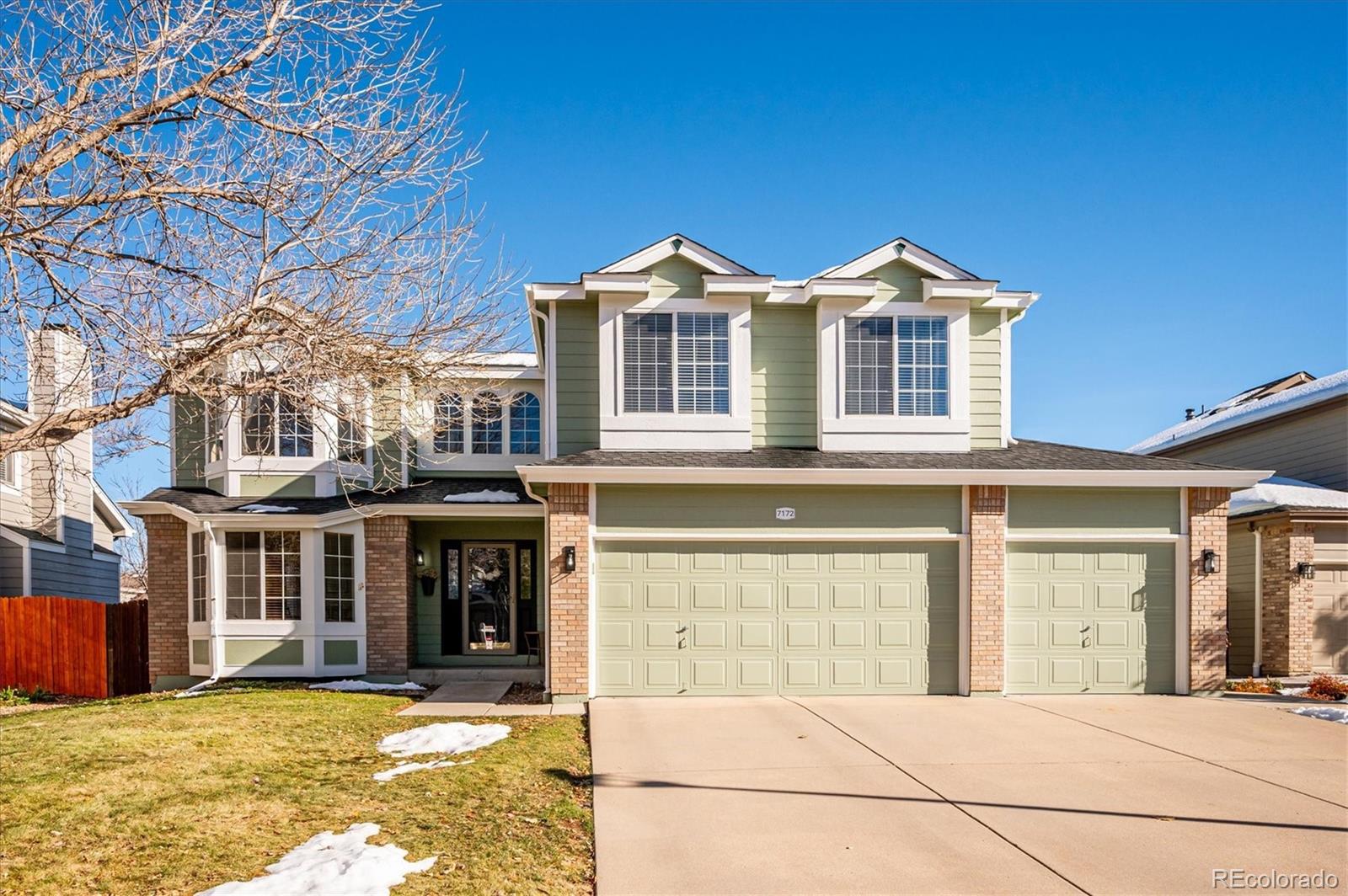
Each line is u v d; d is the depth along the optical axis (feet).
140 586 122.11
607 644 41.65
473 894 18.12
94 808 22.82
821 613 42.68
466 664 51.98
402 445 38.09
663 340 46.21
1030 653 42.98
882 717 36.78
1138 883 19.13
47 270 22.54
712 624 42.19
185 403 50.72
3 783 24.49
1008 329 49.06
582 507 41.32
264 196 24.44
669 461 42.70
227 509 48.91
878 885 19.10
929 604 43.06
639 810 24.17
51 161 21.67
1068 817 23.62
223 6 23.07
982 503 42.86
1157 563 43.75
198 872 19.02
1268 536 51.08
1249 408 66.85
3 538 57.57
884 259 47.14
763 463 42.63
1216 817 23.57
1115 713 37.96
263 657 48.06
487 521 53.42
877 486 42.93
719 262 46.21
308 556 48.39
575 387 46.93
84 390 24.59
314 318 25.08
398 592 49.14
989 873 19.71
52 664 49.65
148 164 23.08
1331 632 49.73
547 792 25.90
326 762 29.07
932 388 47.14
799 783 26.84
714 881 19.33
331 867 19.10
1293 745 31.86
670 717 36.70
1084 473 42.22
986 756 30.17
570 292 46.37
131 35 22.49
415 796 24.90
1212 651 42.98
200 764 27.40
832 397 46.62
